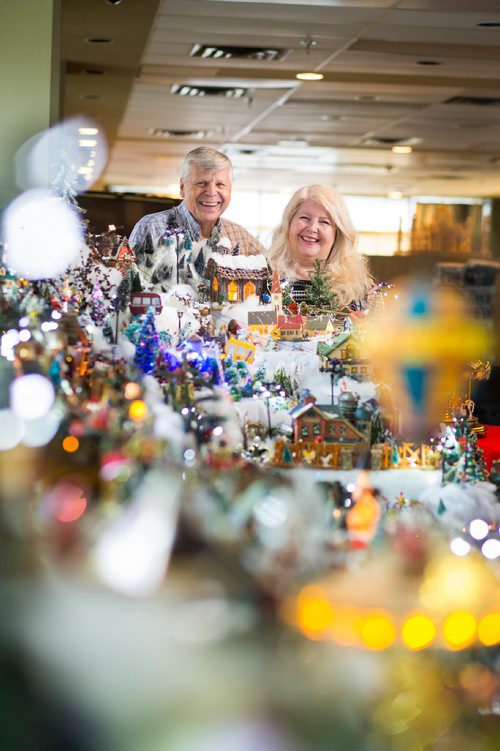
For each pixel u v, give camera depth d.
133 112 11.30
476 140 12.98
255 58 8.46
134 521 1.54
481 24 7.17
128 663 1.32
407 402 2.71
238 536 1.58
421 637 1.48
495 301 11.07
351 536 1.71
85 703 1.28
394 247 20.02
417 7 6.71
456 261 15.34
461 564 1.70
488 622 1.53
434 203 20.02
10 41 4.10
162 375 2.65
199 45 7.96
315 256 3.78
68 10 6.79
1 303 2.76
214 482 1.84
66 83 9.59
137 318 2.85
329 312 3.45
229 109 10.98
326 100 10.37
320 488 2.05
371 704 1.39
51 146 4.14
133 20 7.12
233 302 3.18
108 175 17.45
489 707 1.47
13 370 2.48
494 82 9.34
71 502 1.61
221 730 1.27
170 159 15.24
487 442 3.62
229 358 2.87
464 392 3.09
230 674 1.33
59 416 2.16
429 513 2.33
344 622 1.46
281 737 1.29
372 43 7.85
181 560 1.51
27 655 1.32
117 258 3.05
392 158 14.81
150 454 1.89
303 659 1.39
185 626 1.38
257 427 2.66
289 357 2.88
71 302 2.93
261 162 15.50
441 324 2.72
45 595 1.41
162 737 1.26
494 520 2.42
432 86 9.56
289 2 6.59
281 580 1.51
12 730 1.26
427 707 1.41
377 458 2.60
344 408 2.64
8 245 3.01
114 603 1.40
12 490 1.73
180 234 3.31
